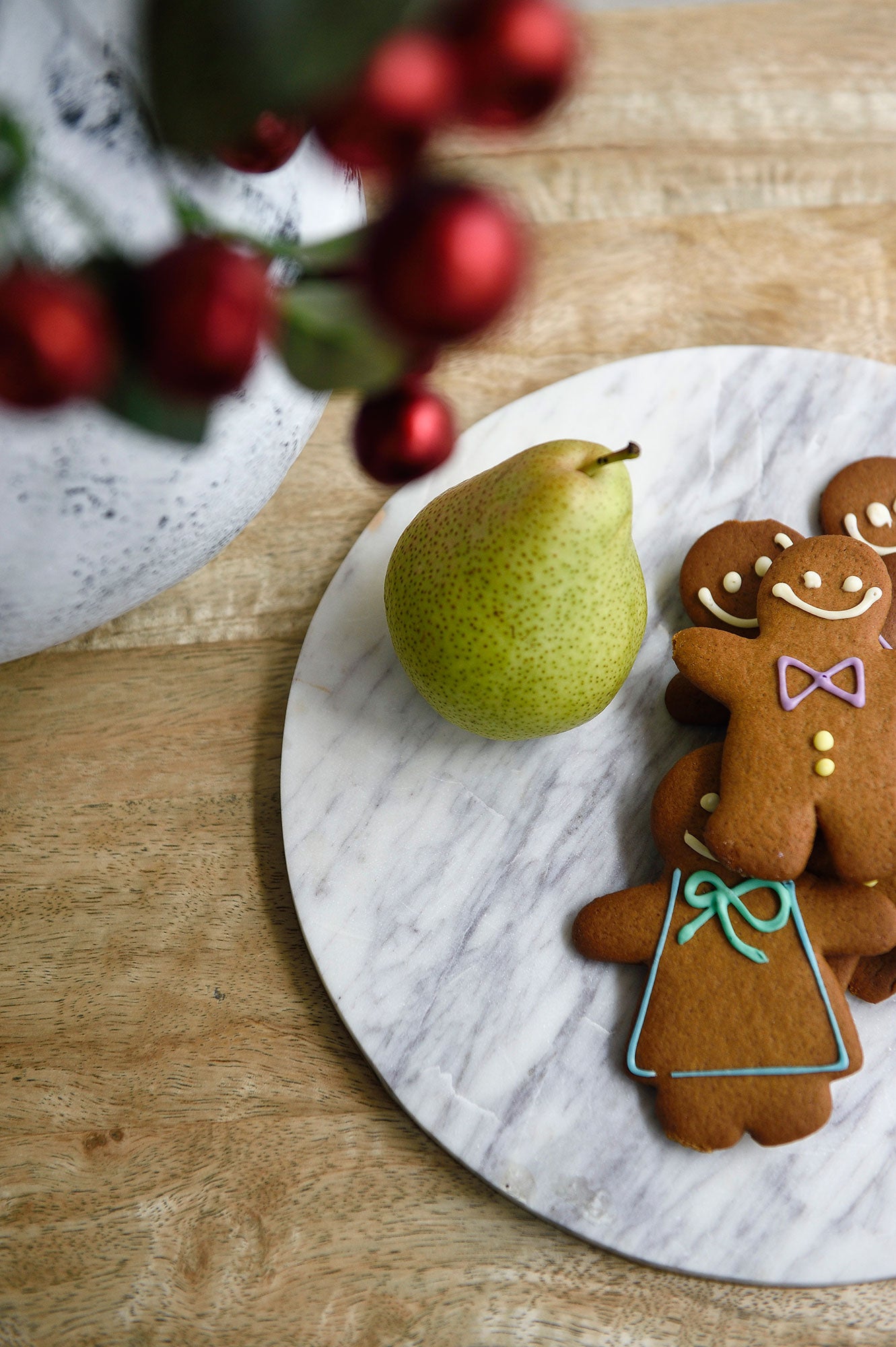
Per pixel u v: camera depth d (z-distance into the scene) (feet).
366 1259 1.65
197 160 1.20
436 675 1.64
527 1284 1.65
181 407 1.11
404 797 1.76
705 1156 1.65
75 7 1.20
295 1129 1.69
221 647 1.82
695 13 2.03
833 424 1.89
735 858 1.63
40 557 1.39
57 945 1.73
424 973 1.70
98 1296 1.64
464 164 1.97
